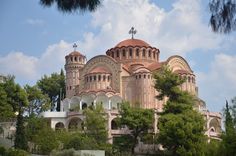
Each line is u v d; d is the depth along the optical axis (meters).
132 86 126.75
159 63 134.12
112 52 139.12
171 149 87.31
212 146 74.88
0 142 85.31
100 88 126.06
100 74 126.94
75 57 143.12
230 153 63.25
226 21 17.81
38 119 99.31
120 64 128.50
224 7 17.84
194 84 128.25
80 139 86.88
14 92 111.94
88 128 97.88
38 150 83.94
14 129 101.56
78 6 18.97
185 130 84.62
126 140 99.56
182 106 94.81
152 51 138.62
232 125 67.81
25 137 81.62
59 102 165.62
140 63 135.00
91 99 121.94
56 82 167.75
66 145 85.69
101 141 94.88
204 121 91.69
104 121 100.12
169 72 101.81
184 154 81.88
